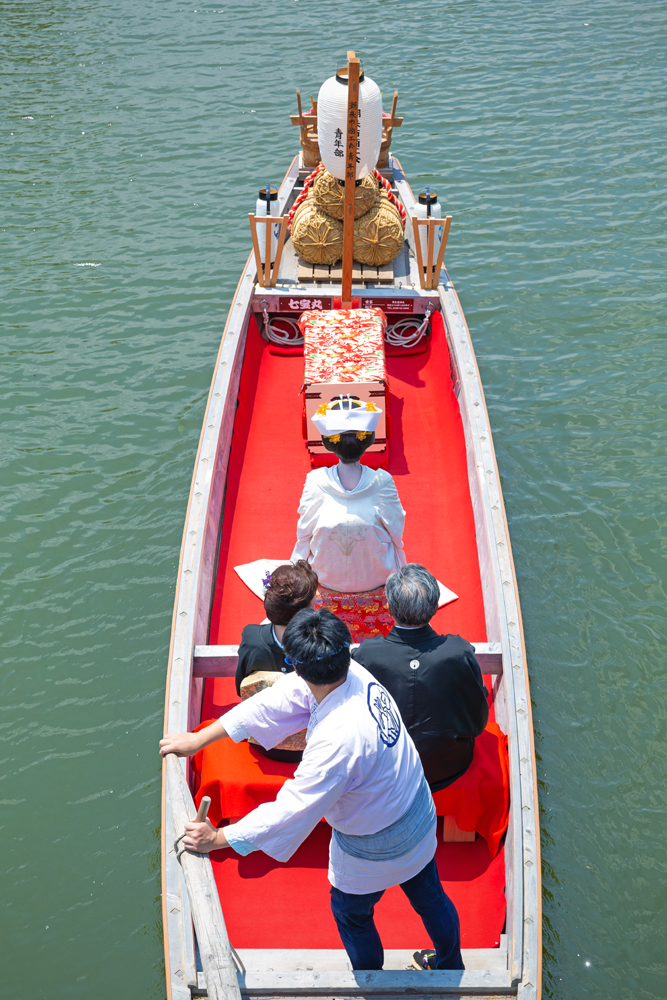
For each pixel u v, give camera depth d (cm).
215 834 211
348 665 210
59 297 913
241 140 1304
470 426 518
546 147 1241
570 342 813
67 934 393
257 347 672
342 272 669
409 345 688
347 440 349
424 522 521
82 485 658
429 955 286
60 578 580
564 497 633
